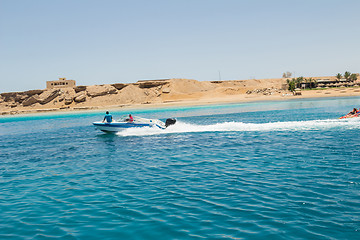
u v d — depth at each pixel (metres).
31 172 14.19
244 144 18.86
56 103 133.75
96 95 134.38
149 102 119.62
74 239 7.00
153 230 7.28
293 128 24.45
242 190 9.91
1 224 8.05
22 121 63.88
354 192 9.16
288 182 10.48
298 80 151.75
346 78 164.12
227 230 7.11
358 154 14.32
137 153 17.62
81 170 14.05
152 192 10.18
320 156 14.29
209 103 96.56
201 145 19.31
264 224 7.34
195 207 8.63
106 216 8.27
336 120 27.58
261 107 65.12
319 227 7.03
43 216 8.52
